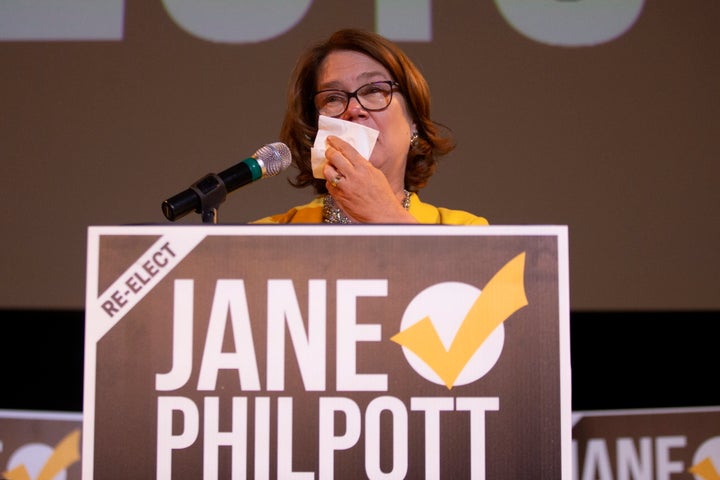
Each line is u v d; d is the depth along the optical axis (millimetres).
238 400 2125
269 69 6523
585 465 6062
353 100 3666
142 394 2131
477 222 3887
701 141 6551
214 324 2145
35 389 6312
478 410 2113
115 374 2137
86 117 6512
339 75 3727
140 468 2113
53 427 6145
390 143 3693
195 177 6480
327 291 2146
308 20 6535
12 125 6504
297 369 2129
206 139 6500
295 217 3949
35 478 6062
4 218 6461
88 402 2131
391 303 2141
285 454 2111
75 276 6438
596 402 6359
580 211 6512
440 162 6473
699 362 6449
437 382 2117
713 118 6559
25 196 6473
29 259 6445
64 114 6512
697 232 6523
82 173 6480
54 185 6480
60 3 6535
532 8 6566
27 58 6523
